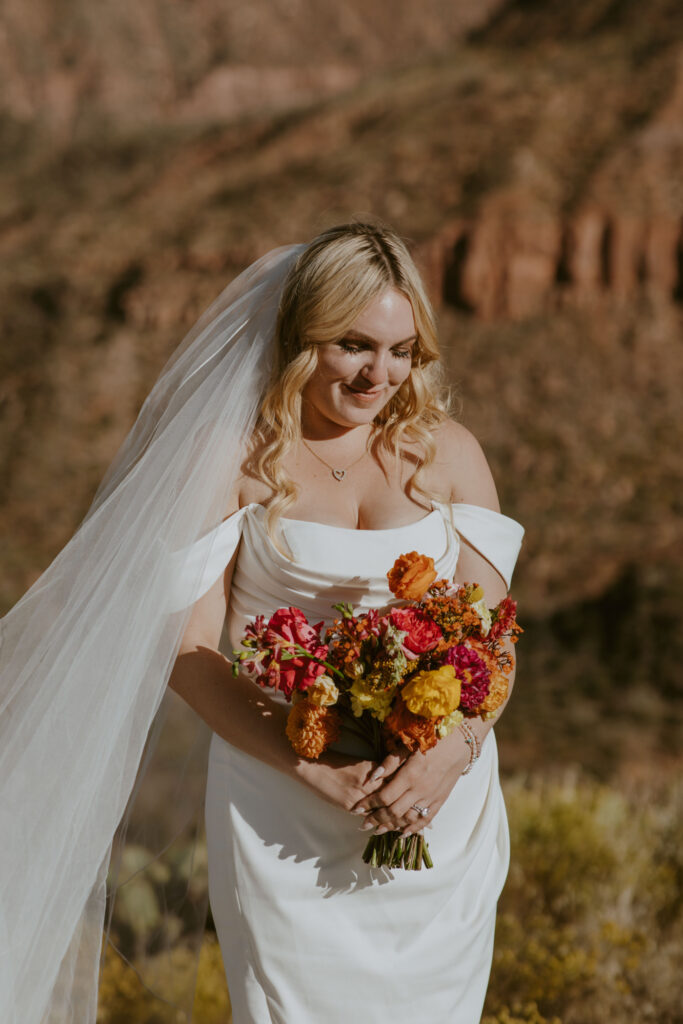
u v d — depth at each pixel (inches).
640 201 1411.2
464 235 1432.1
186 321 1545.3
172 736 129.2
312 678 96.4
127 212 1871.3
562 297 1396.4
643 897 201.9
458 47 2116.1
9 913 99.3
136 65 2992.1
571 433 1249.4
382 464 110.1
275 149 1849.2
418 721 96.8
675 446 1217.4
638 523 1098.7
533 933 188.4
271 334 110.0
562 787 275.6
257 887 104.9
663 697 735.1
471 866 111.0
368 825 100.5
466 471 114.1
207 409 106.3
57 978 103.3
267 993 105.4
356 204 1594.5
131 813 121.4
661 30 1788.9
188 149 1999.3
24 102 2832.2
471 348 1368.1
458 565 112.8
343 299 100.0
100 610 102.4
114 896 119.6
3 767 101.4
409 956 106.8
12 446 1330.0
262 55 3120.1
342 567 104.0
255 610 108.7
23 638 104.5
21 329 1582.2
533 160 1528.1
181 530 103.1
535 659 807.1
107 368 1460.4
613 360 1334.9
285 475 106.3
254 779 106.6
